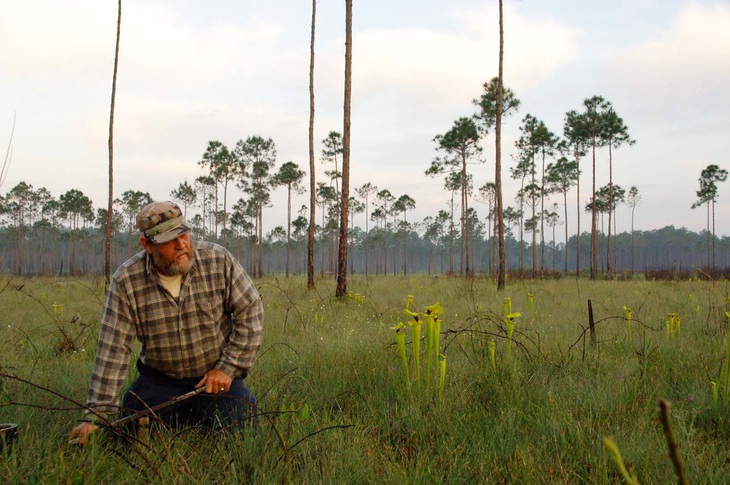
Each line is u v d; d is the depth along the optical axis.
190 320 3.09
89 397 2.97
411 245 155.38
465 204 44.41
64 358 5.32
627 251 134.25
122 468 2.62
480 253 142.62
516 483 2.64
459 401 3.81
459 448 3.00
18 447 2.64
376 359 4.95
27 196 75.50
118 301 3.01
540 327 7.29
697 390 3.89
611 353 5.52
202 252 3.12
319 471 2.63
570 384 4.11
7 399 3.52
